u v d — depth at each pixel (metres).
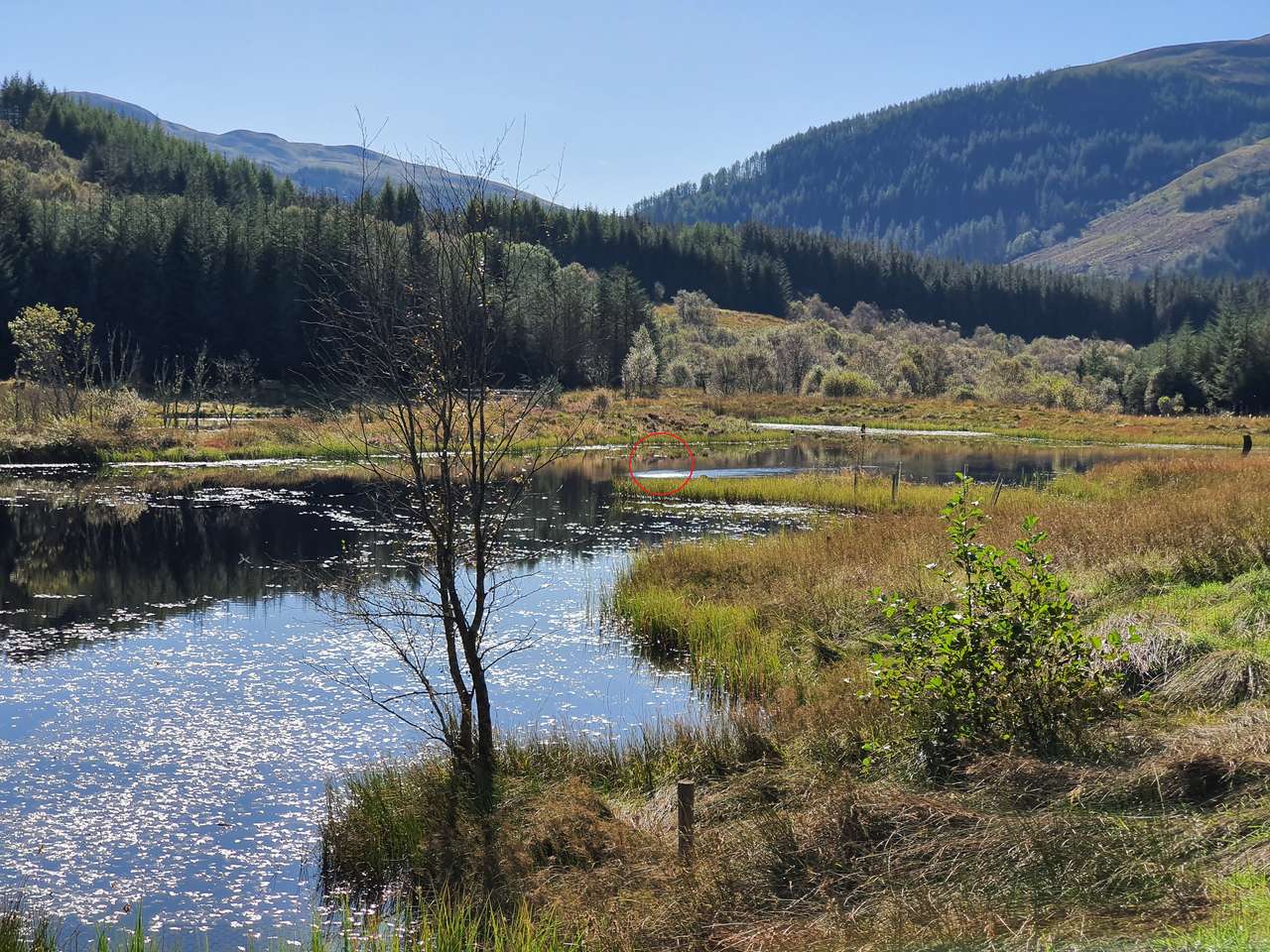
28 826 9.19
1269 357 93.31
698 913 6.55
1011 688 8.43
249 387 76.38
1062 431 65.38
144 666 14.22
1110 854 5.93
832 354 125.75
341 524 27.55
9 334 83.31
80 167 157.50
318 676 13.73
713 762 9.63
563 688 13.11
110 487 35.91
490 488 11.16
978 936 5.41
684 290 174.38
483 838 8.17
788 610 15.30
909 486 32.62
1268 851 5.58
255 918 7.61
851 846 6.88
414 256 9.61
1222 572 13.12
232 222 93.12
